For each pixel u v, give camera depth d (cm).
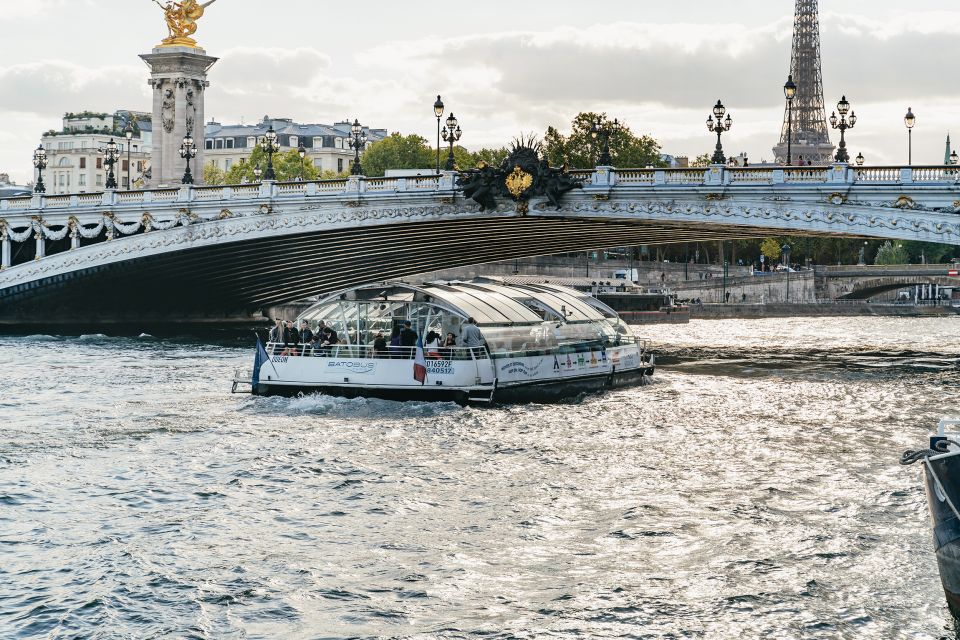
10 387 5666
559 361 5462
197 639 2255
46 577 2588
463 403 4925
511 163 7838
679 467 3744
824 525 2980
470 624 2323
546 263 15962
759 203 7150
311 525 3014
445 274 14125
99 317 11162
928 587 2494
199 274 10581
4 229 10262
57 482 3488
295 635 2273
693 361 8025
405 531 2955
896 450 4078
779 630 2273
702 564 2669
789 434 4438
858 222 6856
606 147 7694
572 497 3312
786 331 12850
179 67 13188
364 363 4956
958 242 6575
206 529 2973
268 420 4588
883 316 18088
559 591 2503
